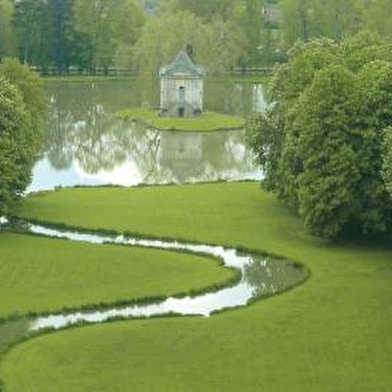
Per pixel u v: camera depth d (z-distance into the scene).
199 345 169.62
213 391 150.62
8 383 153.00
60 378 155.50
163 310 191.00
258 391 150.62
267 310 187.50
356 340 171.00
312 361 162.25
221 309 188.62
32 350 167.25
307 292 198.12
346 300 192.50
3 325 181.12
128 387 152.12
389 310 186.12
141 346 169.25
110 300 194.12
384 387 151.88
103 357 164.50
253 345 169.38
